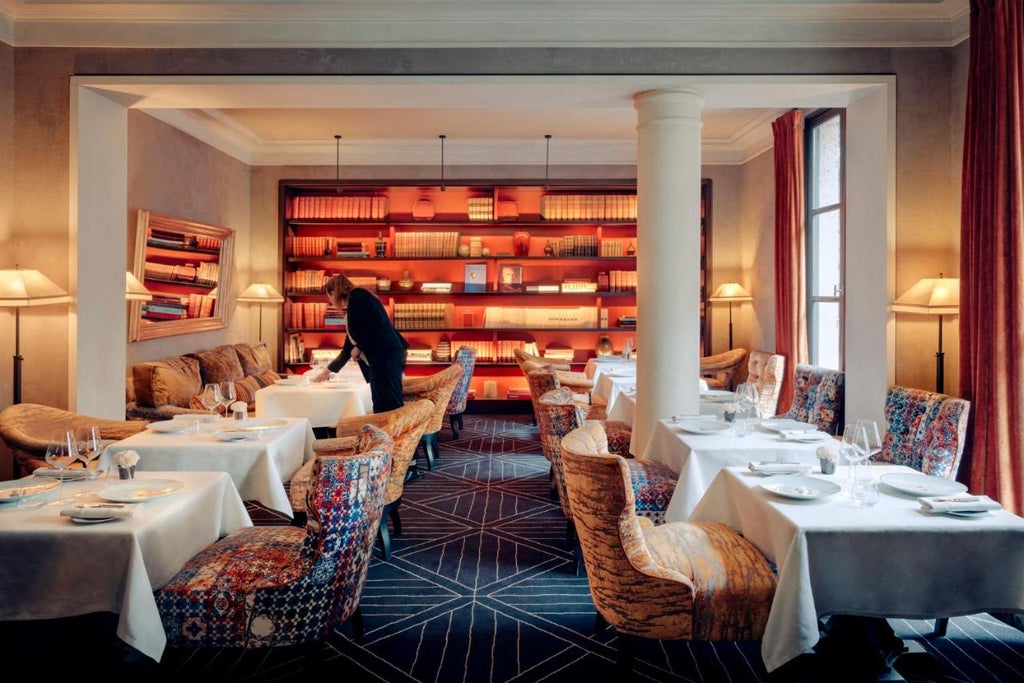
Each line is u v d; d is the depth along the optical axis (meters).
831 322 6.96
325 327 9.33
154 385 5.91
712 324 9.33
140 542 2.37
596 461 2.47
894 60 4.79
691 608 2.45
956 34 4.71
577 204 9.28
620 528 2.45
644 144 4.99
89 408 4.92
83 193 4.84
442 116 7.82
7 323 4.77
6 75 4.74
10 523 2.43
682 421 4.27
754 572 2.55
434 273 9.66
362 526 2.63
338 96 5.10
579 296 9.67
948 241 4.79
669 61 4.82
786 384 7.20
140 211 6.52
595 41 4.82
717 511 3.12
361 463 2.57
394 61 4.83
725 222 9.24
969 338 4.23
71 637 3.03
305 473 3.98
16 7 4.68
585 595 3.59
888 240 4.78
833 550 2.37
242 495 3.62
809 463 3.54
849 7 4.69
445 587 3.69
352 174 9.20
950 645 3.04
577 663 2.90
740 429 3.86
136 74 4.80
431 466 6.34
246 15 4.77
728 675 2.82
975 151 4.18
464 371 7.59
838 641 2.79
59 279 4.78
